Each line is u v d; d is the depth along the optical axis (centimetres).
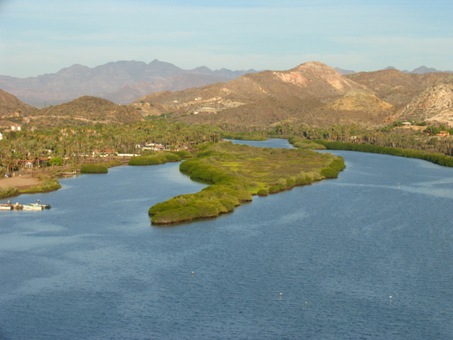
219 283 13588
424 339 11200
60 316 11981
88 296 12912
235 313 12138
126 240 16725
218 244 16350
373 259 15212
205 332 11375
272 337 11206
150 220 18888
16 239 16862
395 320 11894
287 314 12100
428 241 16762
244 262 14925
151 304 12525
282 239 16850
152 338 11156
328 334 11338
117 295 12962
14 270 14388
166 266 14638
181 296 12912
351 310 12306
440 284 13625
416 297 12925
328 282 13688
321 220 19025
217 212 19600
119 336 11219
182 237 17000
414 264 14875
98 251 15762
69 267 14588
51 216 19512
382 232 17650
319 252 15712
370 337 11238
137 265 14712
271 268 14512
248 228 18000
